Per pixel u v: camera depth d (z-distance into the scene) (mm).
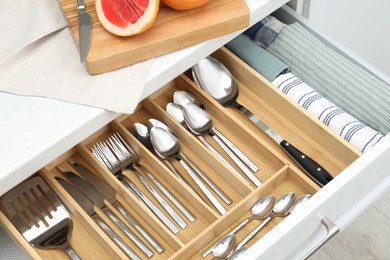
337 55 1235
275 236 979
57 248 1110
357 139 1156
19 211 1122
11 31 1104
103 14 1065
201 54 1128
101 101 1036
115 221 1134
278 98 1215
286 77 1239
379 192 1226
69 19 1083
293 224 992
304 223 1026
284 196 1132
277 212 1131
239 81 1285
